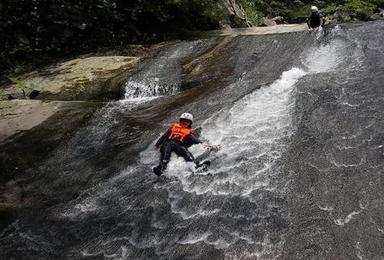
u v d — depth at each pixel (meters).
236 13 16.05
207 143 5.57
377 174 4.56
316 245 3.82
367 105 5.80
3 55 10.28
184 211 4.64
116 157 5.98
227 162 5.30
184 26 13.46
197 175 5.19
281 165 5.00
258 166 5.09
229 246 4.01
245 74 7.85
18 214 5.11
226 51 9.16
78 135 6.71
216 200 4.69
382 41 7.86
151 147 5.96
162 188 5.09
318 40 8.48
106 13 11.78
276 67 7.85
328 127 5.51
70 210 5.07
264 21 17.56
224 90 7.27
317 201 4.35
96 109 7.46
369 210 4.12
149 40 12.23
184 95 7.55
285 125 5.77
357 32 8.51
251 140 5.66
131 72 8.98
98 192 5.31
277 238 3.99
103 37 11.61
